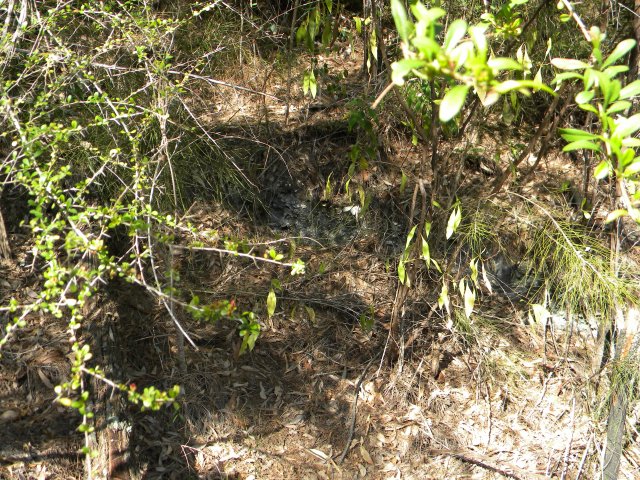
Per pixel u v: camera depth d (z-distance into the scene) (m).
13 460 2.74
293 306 4.05
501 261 4.22
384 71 4.06
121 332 3.58
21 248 3.45
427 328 4.04
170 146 3.94
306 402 3.71
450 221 3.05
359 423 3.66
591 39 1.53
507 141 4.73
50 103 3.11
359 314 4.07
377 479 3.47
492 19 2.66
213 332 3.86
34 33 3.38
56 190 2.13
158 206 3.49
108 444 2.87
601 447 3.51
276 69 4.95
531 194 4.44
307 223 4.46
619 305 3.10
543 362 3.99
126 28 3.32
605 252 3.22
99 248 2.04
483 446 3.65
